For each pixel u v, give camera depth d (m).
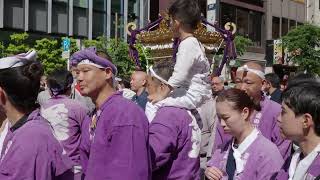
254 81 4.64
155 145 3.59
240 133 3.56
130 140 3.21
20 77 2.86
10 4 25.34
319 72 25.53
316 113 2.58
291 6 42.72
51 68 20.33
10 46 20.89
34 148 2.76
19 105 2.90
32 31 26.17
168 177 3.68
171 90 3.94
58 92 5.04
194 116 3.90
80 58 3.45
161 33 5.79
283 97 2.70
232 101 3.52
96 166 3.26
